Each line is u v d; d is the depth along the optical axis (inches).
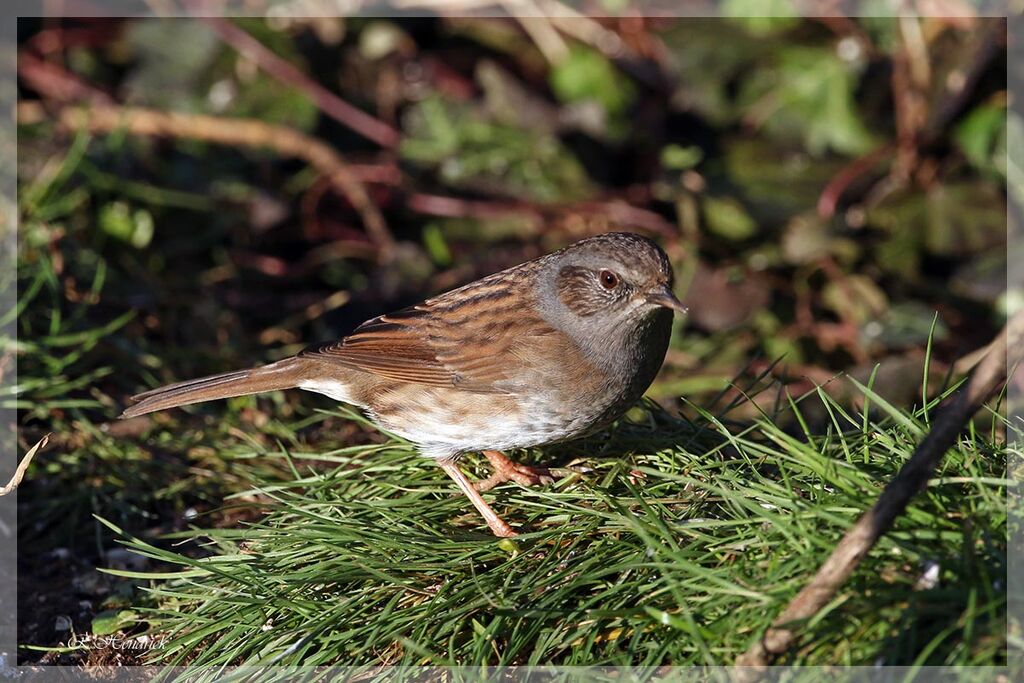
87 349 404.8
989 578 234.8
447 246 538.9
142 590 326.0
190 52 561.0
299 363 346.6
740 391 307.4
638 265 307.7
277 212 549.3
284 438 392.8
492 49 584.7
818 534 250.7
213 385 349.1
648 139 562.9
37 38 561.6
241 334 483.5
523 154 554.9
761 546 259.3
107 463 380.2
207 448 387.2
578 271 314.7
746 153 540.4
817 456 270.7
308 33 575.5
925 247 511.8
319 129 581.0
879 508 222.1
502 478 322.0
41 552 354.3
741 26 538.3
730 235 521.0
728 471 282.5
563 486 308.8
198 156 557.0
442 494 321.7
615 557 274.7
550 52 570.6
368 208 548.4
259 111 559.8
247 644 281.0
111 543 358.0
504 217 541.3
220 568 296.4
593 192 549.6
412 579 285.3
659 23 558.9
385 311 508.1
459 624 272.2
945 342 486.9
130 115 541.6
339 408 387.2
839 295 502.9
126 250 502.9
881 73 536.4
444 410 322.7
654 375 323.9
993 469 272.7
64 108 540.1
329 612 281.0
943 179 527.8
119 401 415.2
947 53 520.1
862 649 233.6
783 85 539.5
